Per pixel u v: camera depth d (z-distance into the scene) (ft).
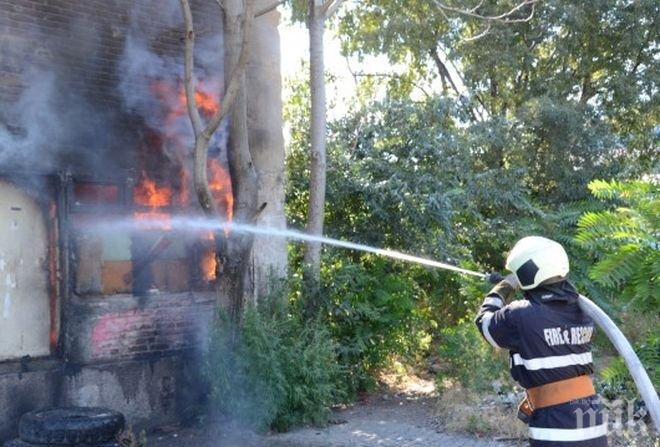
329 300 33.14
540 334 14.94
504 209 45.93
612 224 22.70
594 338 31.27
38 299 26.63
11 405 25.68
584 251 33.60
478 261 45.50
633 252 21.45
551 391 14.92
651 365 23.21
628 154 68.33
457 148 42.68
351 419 30.89
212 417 29.43
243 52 25.66
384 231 39.29
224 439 28.04
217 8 31.42
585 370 15.19
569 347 15.03
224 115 26.25
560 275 15.34
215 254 29.81
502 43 65.05
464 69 67.67
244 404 28.43
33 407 26.12
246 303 29.58
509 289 16.31
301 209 39.47
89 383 27.48
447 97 44.24
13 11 25.73
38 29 26.35
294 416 29.22
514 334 15.21
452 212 39.81
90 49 27.68
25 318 26.32
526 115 56.49
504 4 62.75
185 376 30.01
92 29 27.76
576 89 71.87
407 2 66.08
